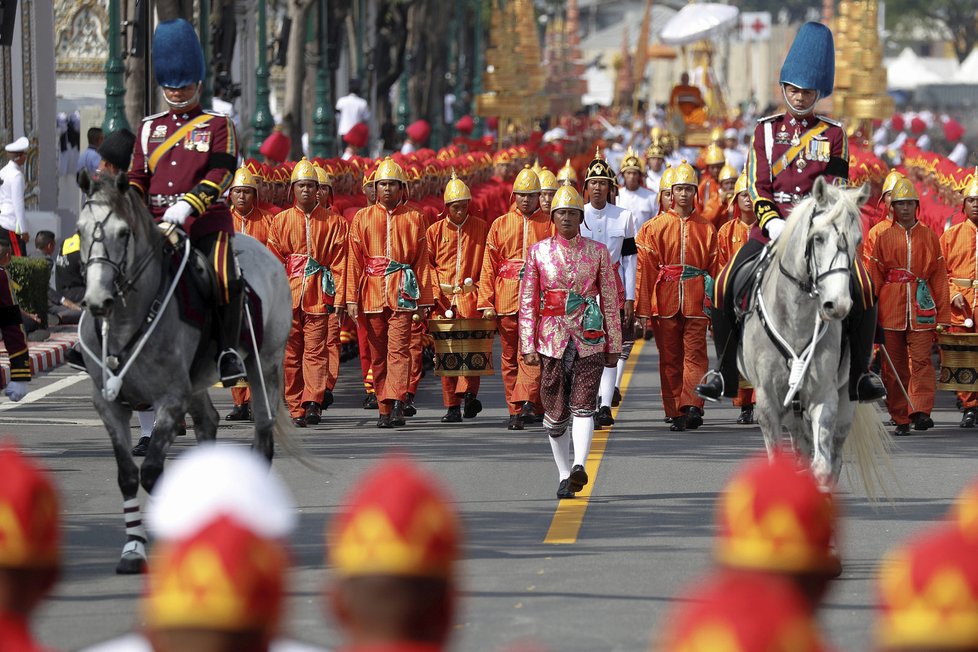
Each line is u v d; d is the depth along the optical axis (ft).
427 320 158.10
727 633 18.86
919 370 152.25
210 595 20.38
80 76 420.77
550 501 111.55
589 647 69.67
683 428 152.25
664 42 556.92
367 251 153.28
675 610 77.05
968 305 154.51
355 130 282.36
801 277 89.45
